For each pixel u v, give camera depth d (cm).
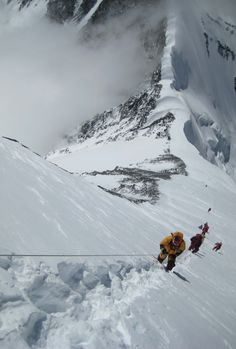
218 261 1972
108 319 529
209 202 4306
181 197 3969
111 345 473
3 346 351
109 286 629
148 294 728
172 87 18138
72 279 546
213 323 819
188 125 13475
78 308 491
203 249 2147
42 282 480
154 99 16712
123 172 5041
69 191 1119
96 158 9762
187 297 893
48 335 418
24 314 402
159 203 3262
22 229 594
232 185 7356
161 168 6375
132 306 618
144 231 1412
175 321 679
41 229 649
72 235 729
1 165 831
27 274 477
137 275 802
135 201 2619
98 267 638
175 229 2164
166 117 13625
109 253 791
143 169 6025
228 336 792
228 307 1071
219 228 3228
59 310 466
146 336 554
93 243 777
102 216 1139
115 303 583
